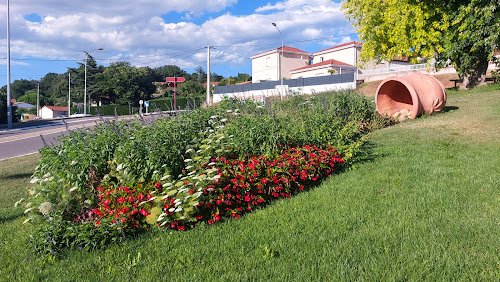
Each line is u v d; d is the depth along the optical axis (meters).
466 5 16.55
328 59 52.91
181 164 5.66
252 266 3.56
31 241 4.43
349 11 23.72
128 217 4.59
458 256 3.37
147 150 5.43
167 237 4.46
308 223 4.53
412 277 3.13
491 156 7.16
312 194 5.79
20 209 6.69
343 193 5.63
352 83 33.66
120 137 6.24
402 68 31.48
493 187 5.32
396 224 4.25
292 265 3.50
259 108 9.63
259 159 5.77
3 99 43.69
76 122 33.97
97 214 4.91
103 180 5.49
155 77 112.38
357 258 3.53
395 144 9.10
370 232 4.09
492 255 3.38
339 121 9.38
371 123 11.85
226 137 6.16
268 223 4.67
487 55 17.41
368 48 22.92
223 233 4.47
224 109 8.91
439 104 12.73
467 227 4.02
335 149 7.14
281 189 5.79
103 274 3.68
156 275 3.54
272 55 56.78
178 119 6.93
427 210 4.66
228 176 5.18
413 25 18.59
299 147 6.89
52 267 4.03
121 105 71.19
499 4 14.75
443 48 18.06
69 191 5.23
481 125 10.29
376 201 5.13
